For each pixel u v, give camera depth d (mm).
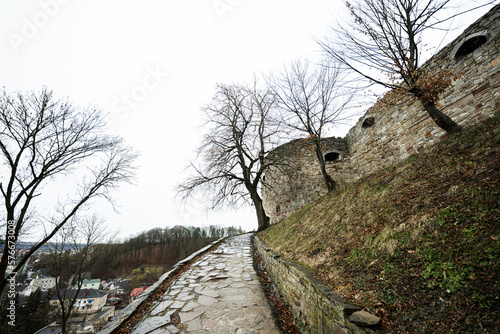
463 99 6277
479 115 5836
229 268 6914
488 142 3791
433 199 3311
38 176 7047
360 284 2699
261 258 7789
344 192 6664
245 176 13773
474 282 1794
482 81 5824
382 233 3312
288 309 3988
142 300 4348
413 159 5590
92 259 11195
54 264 9953
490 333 1413
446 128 5551
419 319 1822
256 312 3869
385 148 9430
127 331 3289
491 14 5652
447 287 1919
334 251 4020
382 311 2057
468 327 1543
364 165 10906
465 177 3291
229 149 13398
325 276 3361
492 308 1547
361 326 1895
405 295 2148
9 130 6500
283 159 13344
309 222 6555
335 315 2307
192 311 3926
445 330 1621
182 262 7621
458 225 2496
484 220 2311
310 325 2979
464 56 6344
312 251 4625
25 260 6855
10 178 6508
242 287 5191
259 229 13281
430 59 7238
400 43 5223
